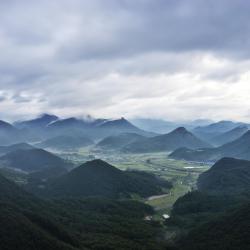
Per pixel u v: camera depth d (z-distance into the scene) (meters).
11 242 185.62
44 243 194.50
